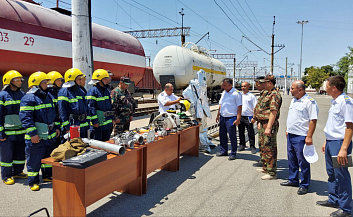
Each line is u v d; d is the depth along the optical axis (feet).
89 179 9.70
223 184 15.19
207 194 13.73
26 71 23.03
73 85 15.15
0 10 20.65
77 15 18.86
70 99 15.17
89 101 16.66
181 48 53.31
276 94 15.60
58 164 9.77
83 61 19.13
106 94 17.58
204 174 16.89
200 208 12.12
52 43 24.50
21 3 23.30
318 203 12.60
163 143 15.25
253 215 11.55
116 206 12.21
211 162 19.63
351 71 91.25
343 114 11.12
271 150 15.98
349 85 91.61
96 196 10.14
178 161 17.39
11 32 21.08
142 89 83.61
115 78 35.01
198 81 22.22
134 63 37.45
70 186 9.74
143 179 13.53
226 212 11.77
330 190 12.36
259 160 19.39
